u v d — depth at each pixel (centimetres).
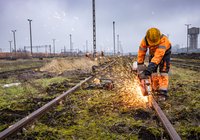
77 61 1952
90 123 407
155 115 435
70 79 1105
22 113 501
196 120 423
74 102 570
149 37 538
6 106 556
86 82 915
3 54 6016
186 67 1741
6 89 833
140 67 572
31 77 1270
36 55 7556
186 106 520
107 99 593
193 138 346
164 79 564
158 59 509
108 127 385
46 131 367
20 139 343
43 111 465
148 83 499
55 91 771
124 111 472
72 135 353
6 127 400
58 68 1708
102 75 1230
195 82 889
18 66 2608
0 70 2005
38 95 709
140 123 401
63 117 447
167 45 545
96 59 2398
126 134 358
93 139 338
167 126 349
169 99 588
